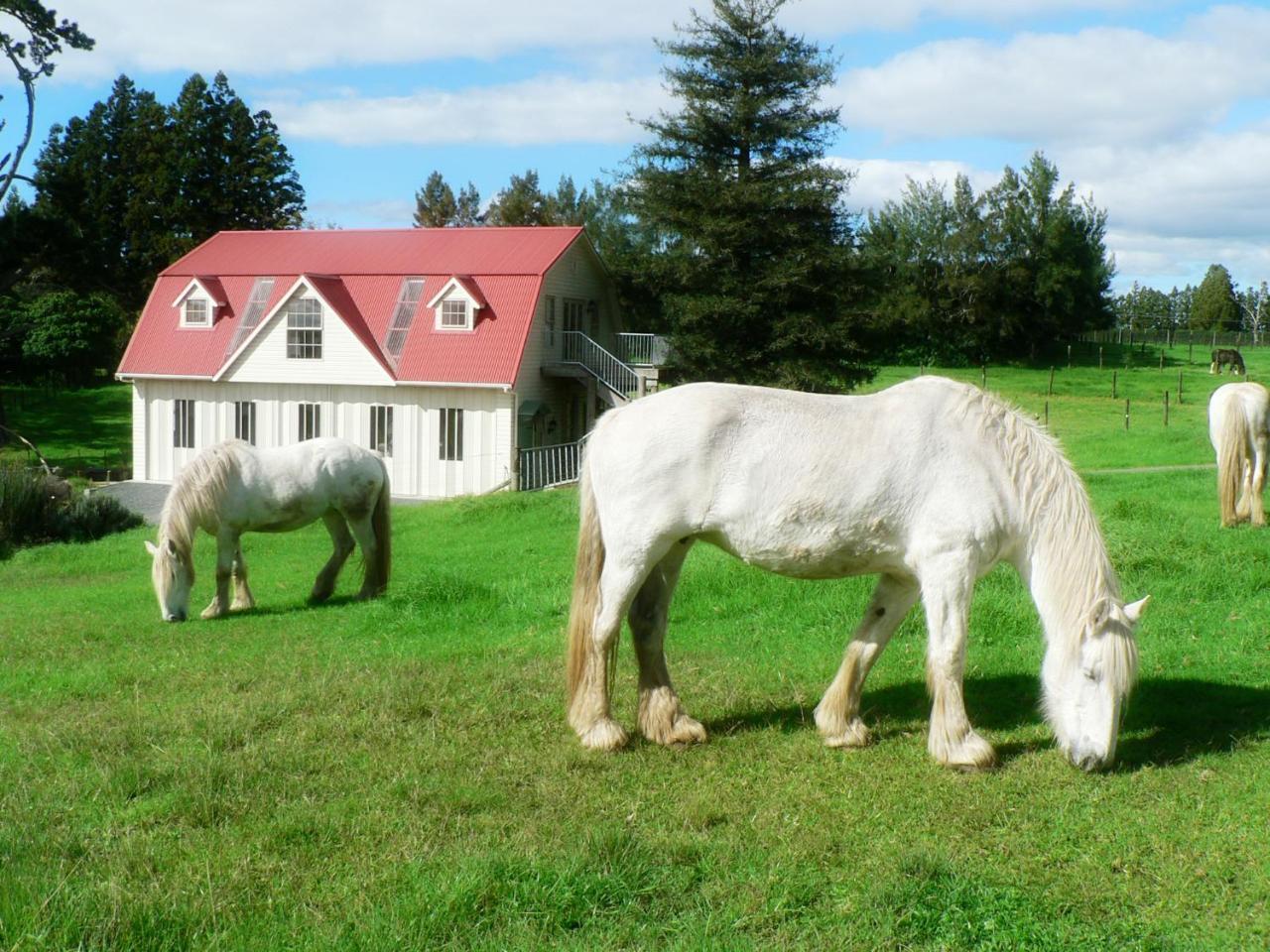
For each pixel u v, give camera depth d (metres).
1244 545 10.48
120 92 56.06
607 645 6.16
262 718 6.79
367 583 12.45
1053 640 5.70
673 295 38.38
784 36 38.34
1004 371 63.31
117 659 9.27
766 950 3.88
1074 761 5.56
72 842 4.84
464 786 5.46
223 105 56.31
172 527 11.42
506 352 30.75
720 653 8.26
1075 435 29.59
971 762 5.61
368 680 7.73
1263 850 4.59
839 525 5.73
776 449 5.75
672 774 5.69
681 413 5.88
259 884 4.44
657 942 3.96
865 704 6.89
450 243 35.12
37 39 39.38
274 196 57.69
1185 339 82.06
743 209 37.47
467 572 13.02
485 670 7.88
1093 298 70.50
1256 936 3.94
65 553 18.55
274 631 10.44
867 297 39.47
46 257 44.56
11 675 8.66
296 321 31.91
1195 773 5.48
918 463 5.69
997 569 10.09
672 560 6.33
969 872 4.48
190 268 35.72
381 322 32.47
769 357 38.25
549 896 4.20
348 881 4.46
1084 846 4.73
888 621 6.14
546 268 32.16
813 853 4.69
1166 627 8.21
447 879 4.34
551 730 6.48
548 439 33.59
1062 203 69.00
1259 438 12.20
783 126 37.97
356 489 12.18
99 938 3.90
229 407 33.09
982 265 69.19
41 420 48.16
